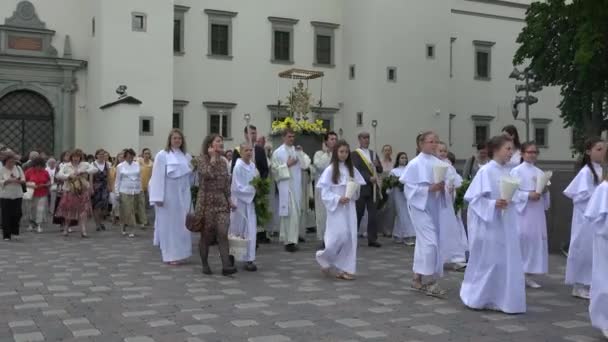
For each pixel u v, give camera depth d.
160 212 11.32
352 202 9.91
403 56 34.97
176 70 32.94
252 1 34.72
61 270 10.61
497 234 7.72
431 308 7.93
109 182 18.72
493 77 40.56
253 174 11.12
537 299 8.64
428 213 8.79
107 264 11.28
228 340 6.43
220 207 10.23
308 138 17.88
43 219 16.50
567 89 30.36
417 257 8.66
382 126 34.38
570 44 27.16
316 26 36.25
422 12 35.50
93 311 7.66
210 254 12.61
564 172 12.94
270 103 35.03
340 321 7.23
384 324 7.11
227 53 34.19
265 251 13.11
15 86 29.83
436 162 8.82
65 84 30.81
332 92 36.69
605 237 6.56
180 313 7.58
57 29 30.69
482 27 40.25
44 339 6.45
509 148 7.87
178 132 11.40
